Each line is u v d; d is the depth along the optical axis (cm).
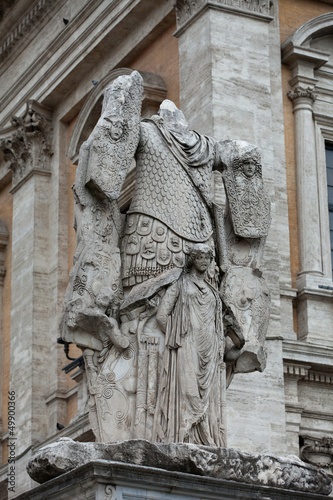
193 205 1083
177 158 1091
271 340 1948
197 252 1052
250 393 1891
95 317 1025
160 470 953
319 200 2189
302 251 2128
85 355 1046
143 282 1052
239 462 1000
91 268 1039
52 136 2733
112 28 2458
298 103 2223
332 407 2012
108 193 1043
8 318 2805
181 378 1028
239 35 2109
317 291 2064
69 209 2659
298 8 2289
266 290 1123
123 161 1055
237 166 1124
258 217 1124
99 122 1059
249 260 1124
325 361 1995
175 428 1019
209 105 2044
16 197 2794
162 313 1042
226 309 1090
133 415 1030
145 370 1035
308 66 2245
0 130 2814
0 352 2791
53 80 2680
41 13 2752
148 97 2280
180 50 2170
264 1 2159
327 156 2252
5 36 2908
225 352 1094
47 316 2622
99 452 973
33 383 2555
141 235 1064
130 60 2473
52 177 2712
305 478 1032
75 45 2600
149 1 2359
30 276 2652
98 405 1031
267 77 2106
